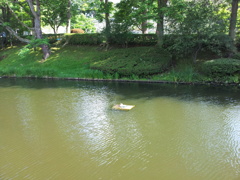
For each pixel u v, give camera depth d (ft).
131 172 11.75
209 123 18.16
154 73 39.60
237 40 41.78
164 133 16.55
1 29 66.39
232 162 12.45
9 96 29.66
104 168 12.19
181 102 24.22
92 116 20.84
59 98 27.99
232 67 31.83
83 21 96.94
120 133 16.80
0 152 14.40
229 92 27.84
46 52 56.29
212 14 35.94
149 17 40.55
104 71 42.19
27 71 49.06
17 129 18.24
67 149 14.52
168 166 12.22
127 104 24.31
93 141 15.58
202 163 12.43
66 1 64.08
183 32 36.86
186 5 36.06
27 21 75.97
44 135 16.87
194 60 40.11
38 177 11.59
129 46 54.85
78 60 52.75
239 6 48.26
